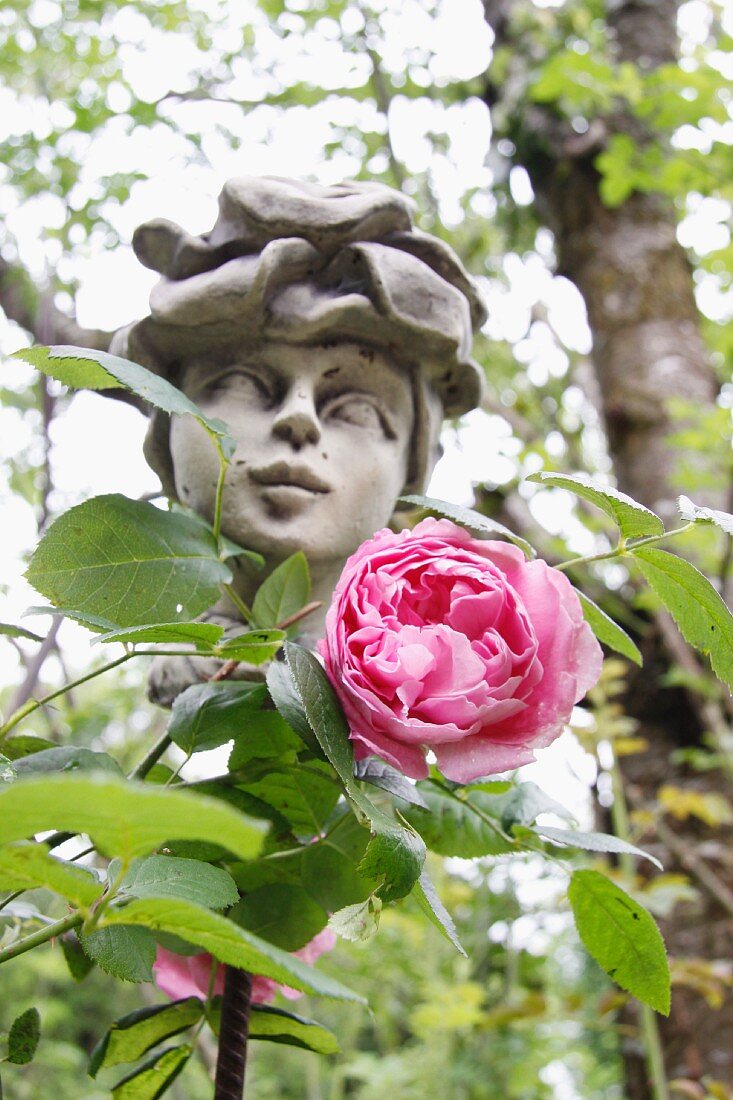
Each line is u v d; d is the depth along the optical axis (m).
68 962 0.89
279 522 0.92
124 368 0.74
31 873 0.48
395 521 1.06
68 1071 3.67
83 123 2.45
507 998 2.24
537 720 0.68
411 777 0.66
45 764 0.72
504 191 3.23
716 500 2.46
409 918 2.14
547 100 2.86
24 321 1.97
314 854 0.80
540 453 2.37
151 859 0.61
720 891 1.97
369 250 0.94
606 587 2.44
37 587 0.74
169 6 2.72
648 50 3.27
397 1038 2.91
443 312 0.97
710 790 2.24
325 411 0.97
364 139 2.98
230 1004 0.80
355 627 0.69
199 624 0.66
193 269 0.97
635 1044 2.02
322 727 0.65
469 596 0.68
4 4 2.48
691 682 2.17
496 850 0.85
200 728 0.75
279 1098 3.65
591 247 2.96
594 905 0.82
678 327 2.82
